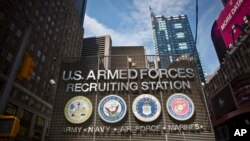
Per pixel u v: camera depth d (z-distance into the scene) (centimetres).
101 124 1477
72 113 1513
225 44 6638
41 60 5759
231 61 4947
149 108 1512
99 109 1520
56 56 6800
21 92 4584
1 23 4188
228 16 6481
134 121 1486
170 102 1548
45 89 5794
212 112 4284
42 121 5419
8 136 541
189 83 1644
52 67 6412
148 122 1477
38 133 5100
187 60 1780
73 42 9219
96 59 1788
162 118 1495
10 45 4400
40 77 5588
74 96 1599
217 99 4109
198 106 1548
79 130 1453
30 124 4784
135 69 1717
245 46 4497
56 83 1669
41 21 5962
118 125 1470
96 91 1612
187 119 1477
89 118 1502
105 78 1669
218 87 5400
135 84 1642
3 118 569
